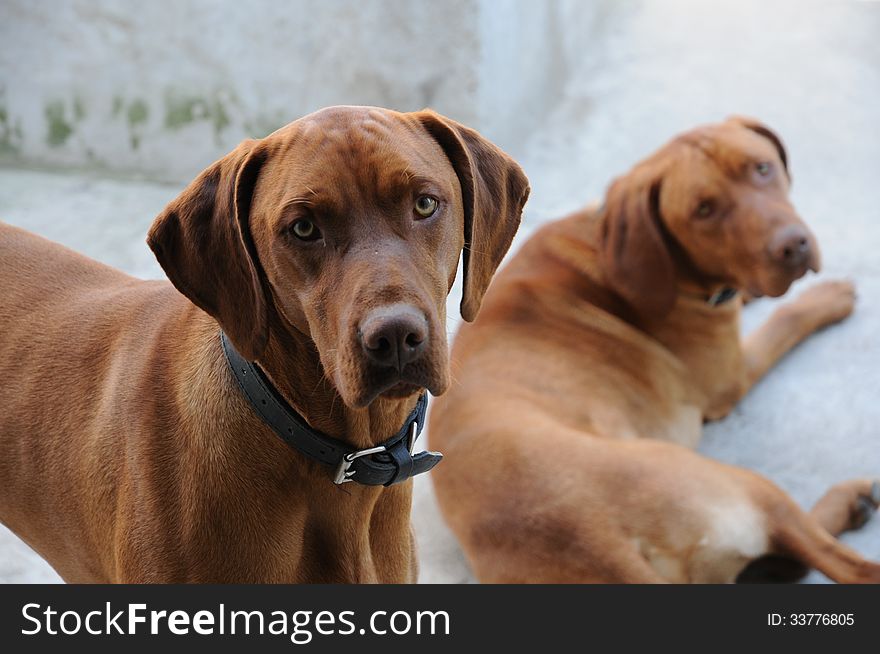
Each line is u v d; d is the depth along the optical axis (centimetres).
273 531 210
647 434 382
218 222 198
